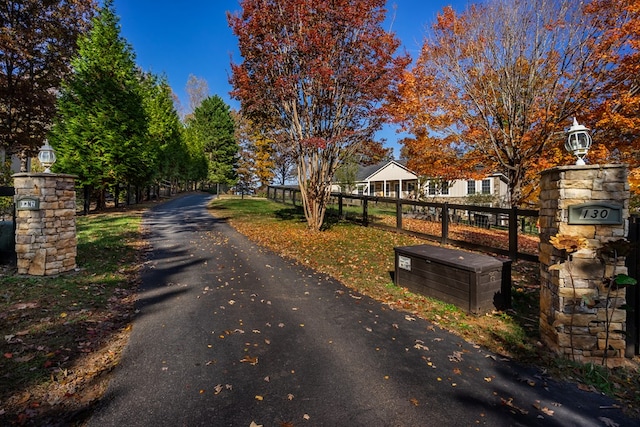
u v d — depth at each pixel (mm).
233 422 2340
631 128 7699
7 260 6004
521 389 2805
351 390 2746
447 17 10070
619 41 7969
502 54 9805
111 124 14969
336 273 6230
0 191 6117
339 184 26953
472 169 11219
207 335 3664
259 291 5176
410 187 27500
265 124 10664
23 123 16438
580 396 2727
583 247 3123
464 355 3359
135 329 3756
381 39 8914
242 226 11492
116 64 15664
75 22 15383
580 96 8664
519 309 4547
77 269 5914
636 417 2479
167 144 26078
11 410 2350
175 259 7008
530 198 10414
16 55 14039
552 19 8961
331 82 8672
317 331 3844
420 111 10117
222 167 39781
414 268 5188
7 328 3541
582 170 3217
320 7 8328
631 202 10695
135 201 21719
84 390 2637
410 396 2680
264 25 8891
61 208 5680
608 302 3178
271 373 2965
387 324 4070
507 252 7285
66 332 3545
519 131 9859
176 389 2695
